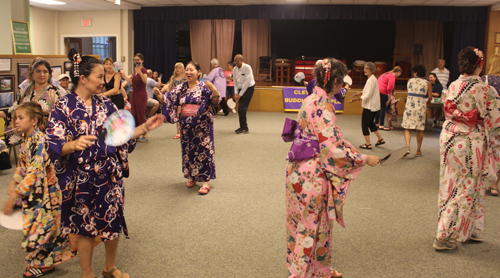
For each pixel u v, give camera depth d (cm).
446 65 1312
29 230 212
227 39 1296
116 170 218
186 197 395
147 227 320
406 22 1295
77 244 223
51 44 1246
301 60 1203
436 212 363
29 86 373
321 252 226
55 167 207
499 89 311
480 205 291
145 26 1209
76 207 211
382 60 1429
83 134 210
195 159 406
